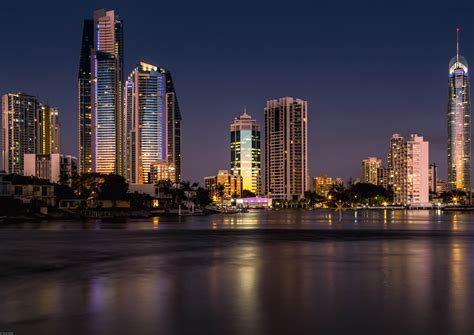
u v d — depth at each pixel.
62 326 23.02
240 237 76.31
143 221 146.75
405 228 104.62
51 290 31.58
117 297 29.28
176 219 168.38
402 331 22.17
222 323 23.45
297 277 36.28
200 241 68.38
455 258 47.62
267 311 25.72
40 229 99.56
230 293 30.34
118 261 45.75
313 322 23.61
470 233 86.31
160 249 57.00
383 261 45.41
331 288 31.92
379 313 25.25
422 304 27.19
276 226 114.25
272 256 49.62
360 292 30.56
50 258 48.31
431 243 65.06
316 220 159.88
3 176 185.12
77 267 41.84
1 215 148.50
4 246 61.00
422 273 37.91
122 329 22.52
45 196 188.88
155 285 33.16
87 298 29.05
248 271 39.22
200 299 28.62
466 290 31.09
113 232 89.06
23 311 25.91
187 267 41.66
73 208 187.00
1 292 30.97
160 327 22.80
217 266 42.19
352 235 81.12
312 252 53.44
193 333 21.89
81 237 76.38
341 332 22.05
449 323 23.38
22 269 40.88
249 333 21.89
